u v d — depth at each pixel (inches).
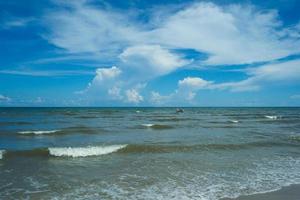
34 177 466.0
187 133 1106.7
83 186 421.1
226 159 616.7
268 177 477.7
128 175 482.3
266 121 1914.4
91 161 589.3
